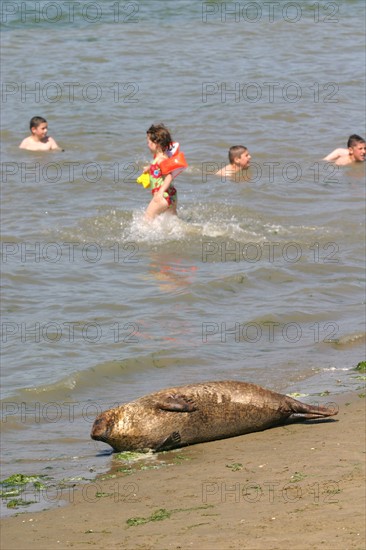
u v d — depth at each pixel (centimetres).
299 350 3706
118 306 4191
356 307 4216
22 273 4572
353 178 6228
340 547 1969
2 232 5153
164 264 4766
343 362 3559
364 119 7519
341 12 11475
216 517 2217
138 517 2277
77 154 6644
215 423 2864
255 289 4444
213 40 10006
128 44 9738
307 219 5431
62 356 3638
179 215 5434
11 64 8894
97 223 5306
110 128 7181
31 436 2998
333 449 2655
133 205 5631
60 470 2705
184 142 6900
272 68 8956
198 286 4425
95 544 2134
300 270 4688
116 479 2594
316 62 9206
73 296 4306
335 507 2202
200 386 2917
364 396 3141
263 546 2011
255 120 7412
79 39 9900
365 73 8838
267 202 5716
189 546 2058
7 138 6969
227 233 5175
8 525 2297
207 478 2517
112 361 3556
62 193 5856
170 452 2827
